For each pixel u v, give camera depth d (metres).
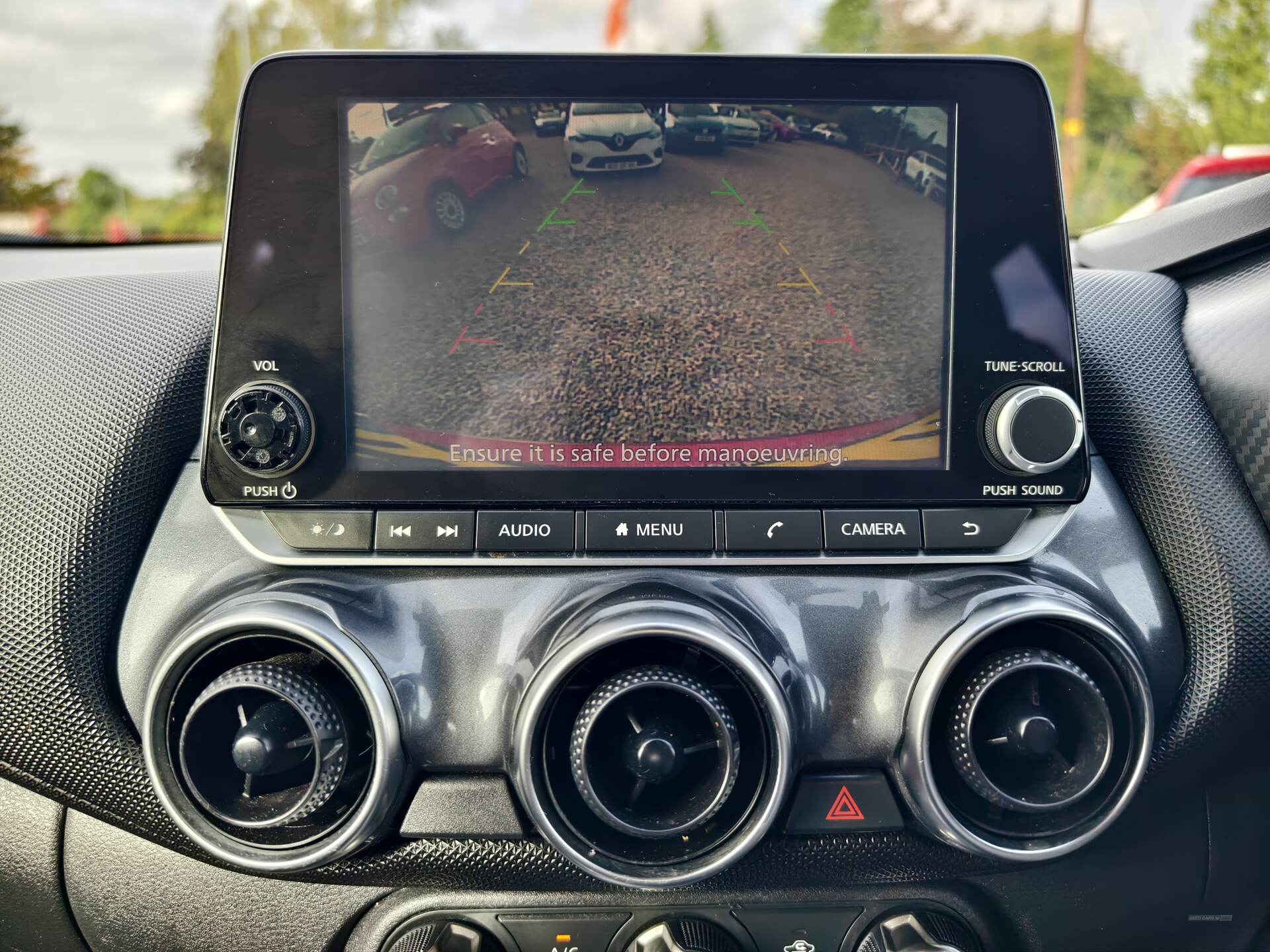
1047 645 0.29
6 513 0.31
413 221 0.29
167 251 0.50
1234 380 0.33
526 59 0.29
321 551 0.29
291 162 0.28
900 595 0.30
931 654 0.28
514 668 0.29
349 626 0.28
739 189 0.29
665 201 0.29
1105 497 0.33
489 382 0.29
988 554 0.30
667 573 0.30
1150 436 0.33
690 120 0.29
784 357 0.29
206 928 0.32
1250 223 0.36
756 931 0.32
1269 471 0.33
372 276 0.29
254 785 0.27
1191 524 0.32
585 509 0.29
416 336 0.29
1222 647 0.31
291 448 0.28
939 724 0.29
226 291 0.28
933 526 0.29
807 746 0.29
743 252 0.29
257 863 0.27
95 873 0.32
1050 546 0.32
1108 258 0.41
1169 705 0.32
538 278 0.29
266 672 0.26
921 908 0.32
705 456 0.29
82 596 0.31
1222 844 0.33
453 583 0.30
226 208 0.28
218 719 0.27
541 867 0.30
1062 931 0.33
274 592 0.28
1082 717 0.28
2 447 0.32
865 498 0.29
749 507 0.29
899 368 0.29
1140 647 0.31
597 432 0.29
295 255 0.28
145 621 0.31
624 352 0.29
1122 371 0.34
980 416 0.29
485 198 0.29
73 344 0.34
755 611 0.29
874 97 0.29
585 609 0.28
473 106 0.29
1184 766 0.31
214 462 0.29
